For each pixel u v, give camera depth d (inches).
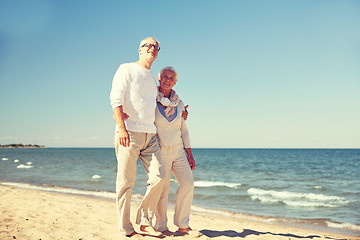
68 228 144.5
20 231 132.9
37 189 430.0
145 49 117.0
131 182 116.3
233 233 155.3
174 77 128.1
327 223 263.6
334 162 1732.3
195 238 120.9
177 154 128.4
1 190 323.0
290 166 1364.4
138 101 112.4
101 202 287.1
